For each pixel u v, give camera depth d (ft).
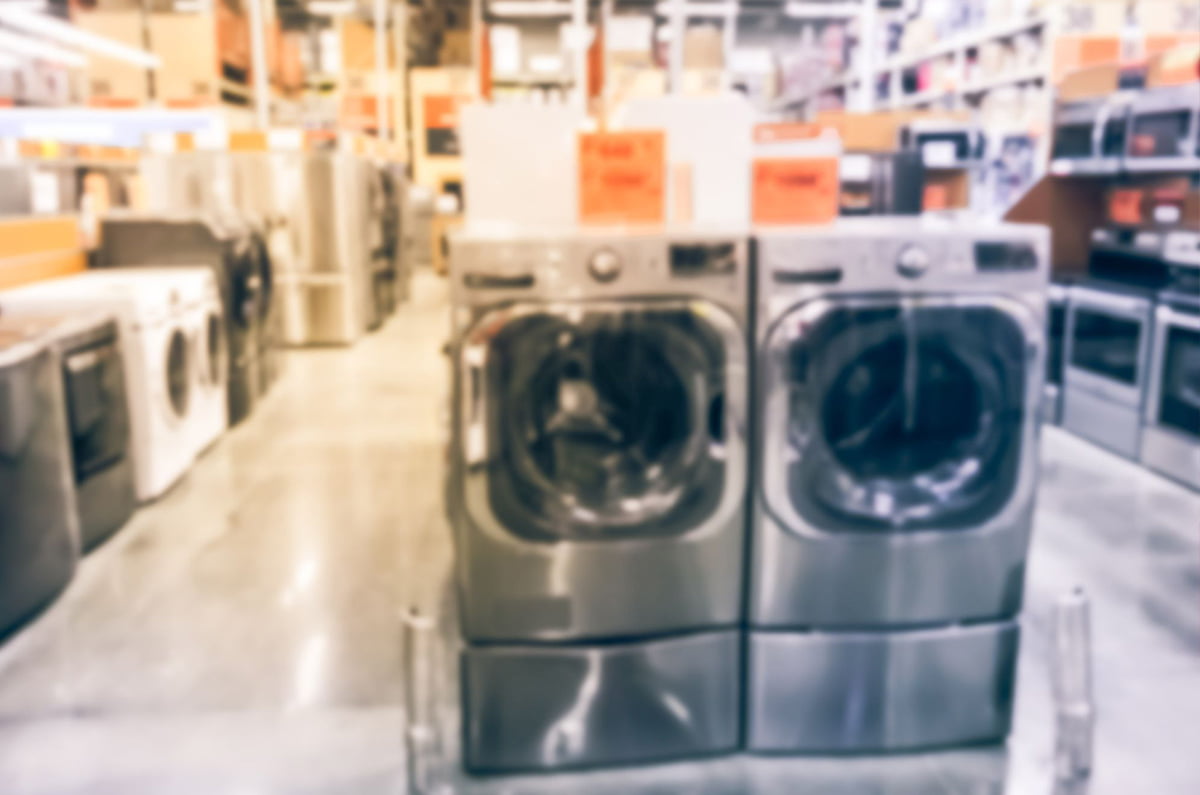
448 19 38.83
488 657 7.06
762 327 6.86
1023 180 23.49
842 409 7.62
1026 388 7.17
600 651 7.10
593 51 34.99
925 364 7.61
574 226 7.48
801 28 35.99
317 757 7.37
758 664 7.30
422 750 6.84
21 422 9.27
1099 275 16.38
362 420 17.28
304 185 23.38
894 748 7.48
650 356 7.23
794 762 7.38
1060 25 21.50
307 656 8.91
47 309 12.29
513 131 8.91
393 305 29.09
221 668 8.69
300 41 36.76
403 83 37.93
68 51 26.27
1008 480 7.27
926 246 6.88
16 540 9.23
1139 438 14.42
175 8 28.58
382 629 9.43
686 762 7.38
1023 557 7.39
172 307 13.69
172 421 13.57
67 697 8.21
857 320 6.86
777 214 8.10
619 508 7.00
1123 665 8.65
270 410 18.06
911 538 7.18
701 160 8.59
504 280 6.64
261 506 12.96
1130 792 6.91
